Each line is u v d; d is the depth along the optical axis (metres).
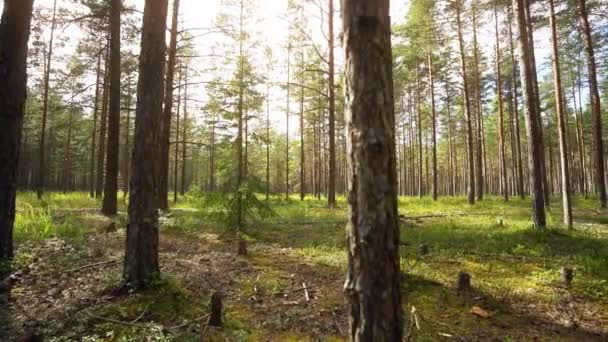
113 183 13.94
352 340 3.21
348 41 3.33
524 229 11.86
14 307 5.12
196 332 4.75
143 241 5.77
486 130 44.09
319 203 23.19
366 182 3.17
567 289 6.65
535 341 4.91
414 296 6.26
